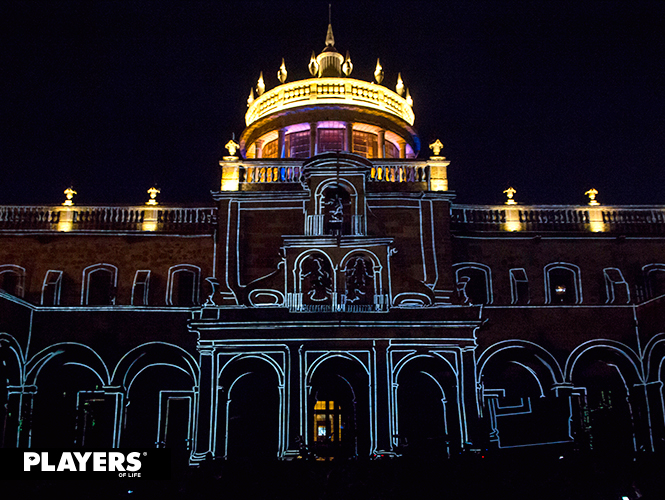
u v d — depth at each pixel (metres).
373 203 30.56
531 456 22.17
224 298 29.12
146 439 30.16
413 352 26.20
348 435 29.22
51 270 31.62
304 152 35.50
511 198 33.84
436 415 30.34
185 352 27.97
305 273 28.00
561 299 32.00
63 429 28.58
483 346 27.89
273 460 21.69
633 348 27.91
